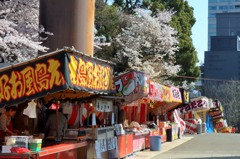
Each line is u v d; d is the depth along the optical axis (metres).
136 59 33.03
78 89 9.55
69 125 13.54
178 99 27.28
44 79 8.98
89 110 14.93
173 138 29.19
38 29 14.55
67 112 13.48
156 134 23.56
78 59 9.64
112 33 35.44
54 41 14.03
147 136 21.16
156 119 25.64
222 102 80.12
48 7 14.16
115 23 36.06
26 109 10.34
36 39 15.95
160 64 35.28
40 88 8.98
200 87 85.06
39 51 15.09
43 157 9.30
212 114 54.03
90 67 10.43
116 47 34.66
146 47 34.78
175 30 37.78
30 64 9.09
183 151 20.86
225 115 79.19
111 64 12.10
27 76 9.05
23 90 9.03
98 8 36.47
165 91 22.91
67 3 13.96
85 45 14.12
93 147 12.63
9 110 10.91
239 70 134.62
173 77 40.94
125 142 16.47
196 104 40.09
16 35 14.44
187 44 40.97
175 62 39.59
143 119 22.75
